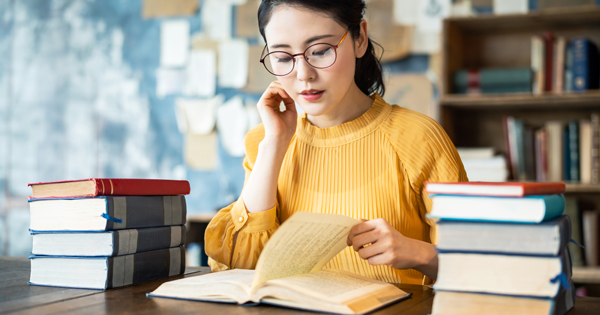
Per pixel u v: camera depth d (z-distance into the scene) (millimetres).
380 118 1141
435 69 2682
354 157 1132
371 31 2758
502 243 642
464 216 660
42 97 3293
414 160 1092
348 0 955
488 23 2434
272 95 1097
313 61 954
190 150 3057
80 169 3215
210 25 3059
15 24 3348
